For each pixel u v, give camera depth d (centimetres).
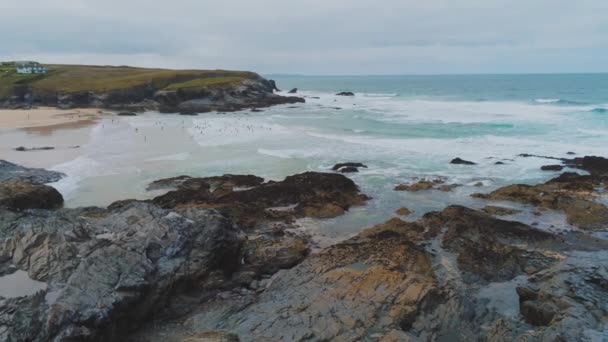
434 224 2308
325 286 1597
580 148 4041
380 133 5153
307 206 2614
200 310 1595
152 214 1889
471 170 3478
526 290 1559
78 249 1562
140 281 1463
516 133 4891
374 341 1284
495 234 2161
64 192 2900
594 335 1186
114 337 1383
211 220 1884
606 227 2284
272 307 1530
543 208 2567
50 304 1299
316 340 1312
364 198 2831
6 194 2406
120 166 3575
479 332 1398
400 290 1505
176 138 4828
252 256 1989
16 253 1530
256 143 4559
